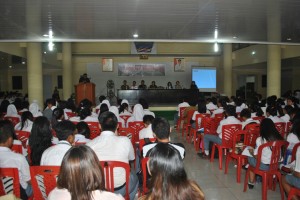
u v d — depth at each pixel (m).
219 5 4.22
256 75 17.41
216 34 6.70
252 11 4.59
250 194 3.57
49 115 5.90
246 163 4.12
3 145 2.52
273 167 3.32
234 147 4.12
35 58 9.62
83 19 5.09
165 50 15.79
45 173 2.24
